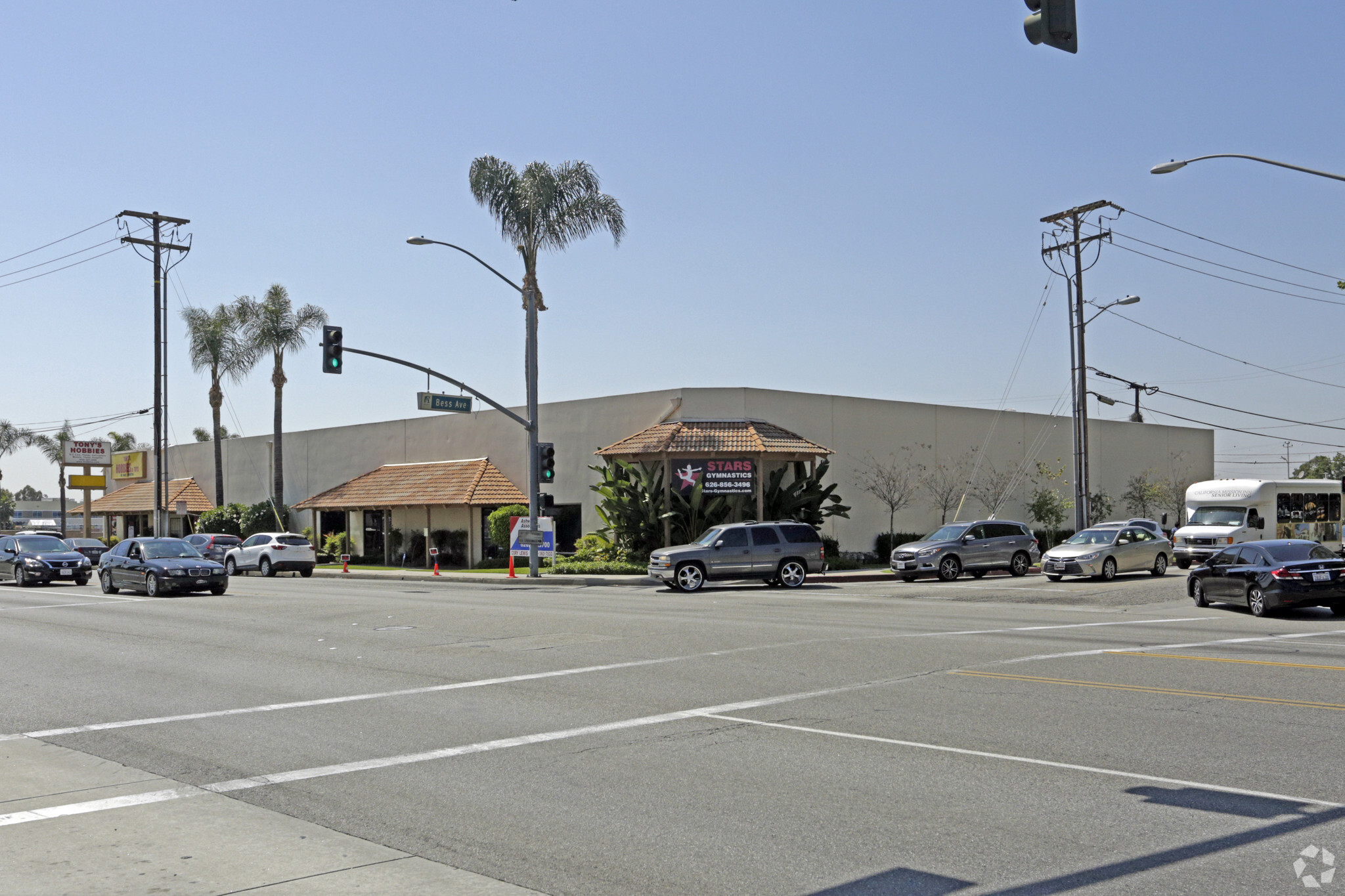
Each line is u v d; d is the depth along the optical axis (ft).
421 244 104.22
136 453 229.66
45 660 51.65
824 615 69.15
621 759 28.58
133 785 26.94
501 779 26.73
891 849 20.56
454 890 18.80
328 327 101.60
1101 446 179.22
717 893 18.47
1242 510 116.67
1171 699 35.91
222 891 18.84
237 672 46.42
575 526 143.74
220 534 153.38
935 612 71.00
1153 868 19.20
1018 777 25.90
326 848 21.42
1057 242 138.00
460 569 147.02
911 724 32.37
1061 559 102.89
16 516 521.24
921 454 150.41
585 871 19.74
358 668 46.78
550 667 45.91
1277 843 20.54
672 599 87.97
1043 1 29.12
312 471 184.65
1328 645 50.49
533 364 120.78
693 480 124.77
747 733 31.65
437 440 162.81
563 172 138.92
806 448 128.16
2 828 23.06
